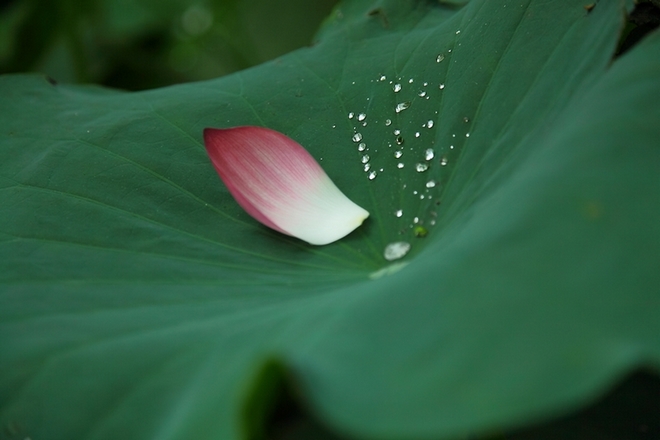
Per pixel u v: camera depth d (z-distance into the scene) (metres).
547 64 0.85
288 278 0.83
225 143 0.85
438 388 0.68
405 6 0.99
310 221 0.86
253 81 0.97
